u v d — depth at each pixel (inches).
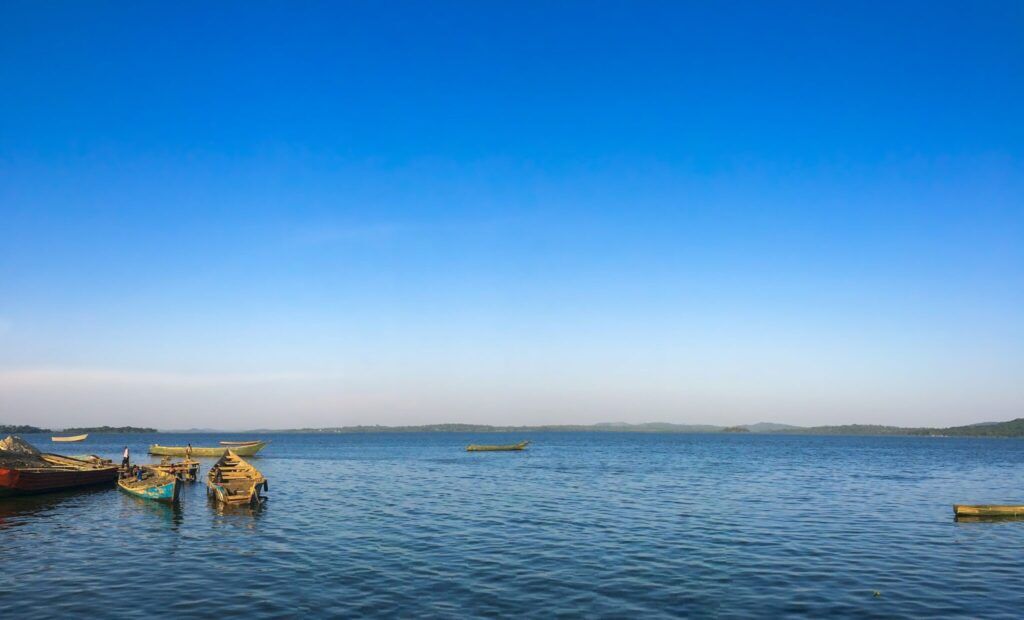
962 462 4045.3
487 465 3481.8
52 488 1899.6
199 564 1056.2
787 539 1268.5
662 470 3048.7
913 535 1317.7
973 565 1069.8
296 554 1124.5
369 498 1897.1
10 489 1774.1
